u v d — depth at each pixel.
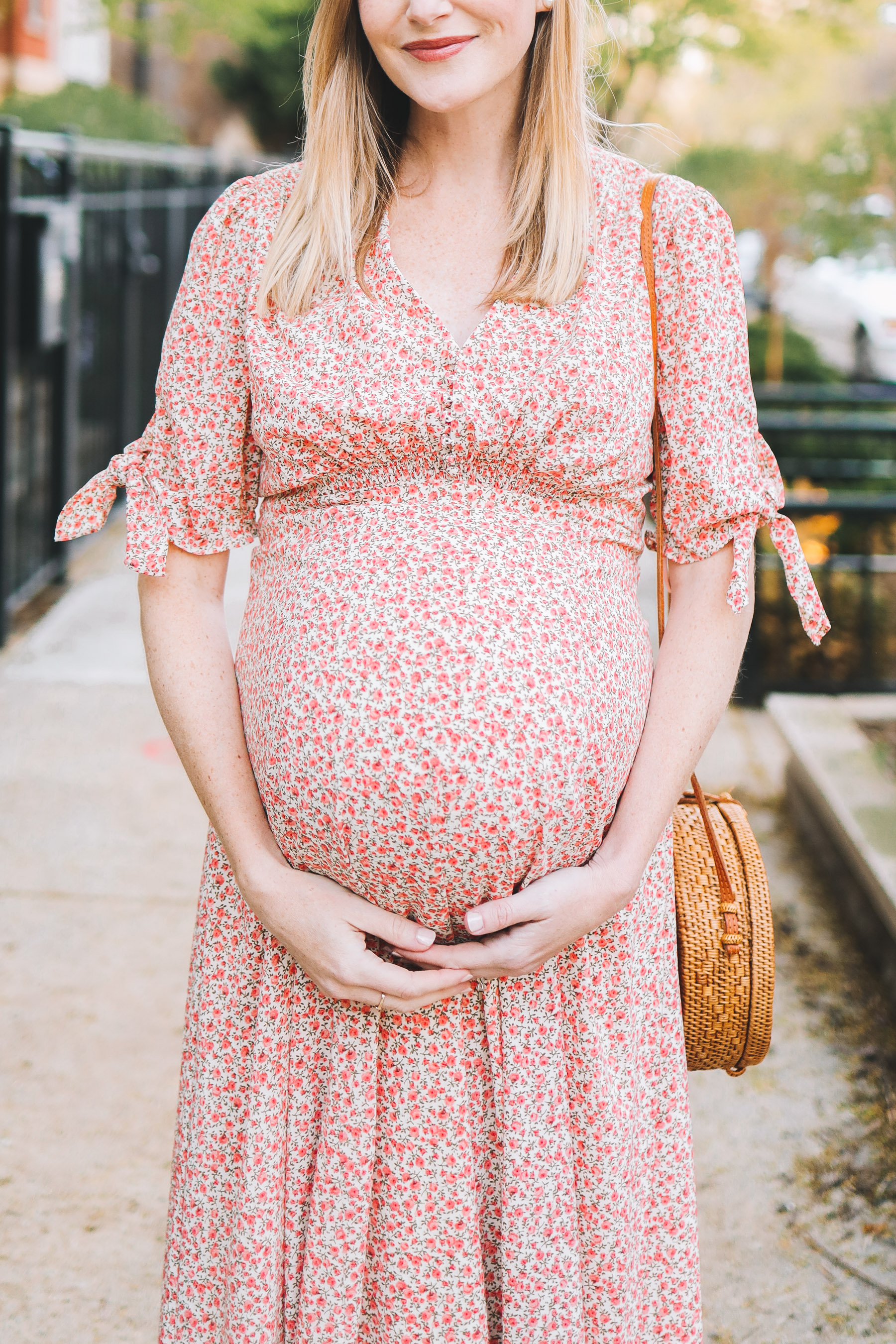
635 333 1.52
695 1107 2.98
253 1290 1.55
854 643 6.11
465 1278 1.52
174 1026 3.19
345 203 1.52
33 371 6.16
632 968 1.59
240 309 1.58
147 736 4.80
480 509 1.50
